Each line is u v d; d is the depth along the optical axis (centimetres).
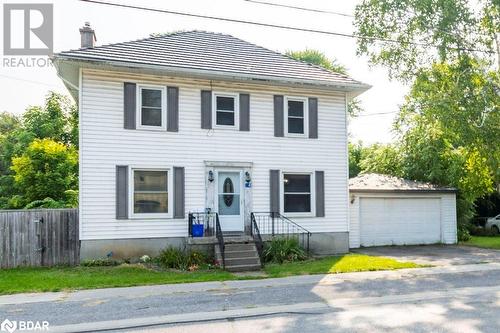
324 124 1666
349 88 1653
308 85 1605
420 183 2122
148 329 678
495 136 1753
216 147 1517
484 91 1773
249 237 1429
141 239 1409
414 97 1959
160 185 1453
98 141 1382
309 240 1602
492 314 729
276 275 1169
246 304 838
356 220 1850
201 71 1457
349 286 1007
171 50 1573
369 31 1912
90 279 1112
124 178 1402
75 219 1393
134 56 1438
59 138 2598
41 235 1353
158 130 1453
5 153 2550
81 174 1355
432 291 937
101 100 1395
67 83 1470
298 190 1623
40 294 961
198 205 1478
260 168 1566
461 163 2080
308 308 797
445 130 1847
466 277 1109
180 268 1282
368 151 3022
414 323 683
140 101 1444
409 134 2347
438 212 2012
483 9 1800
